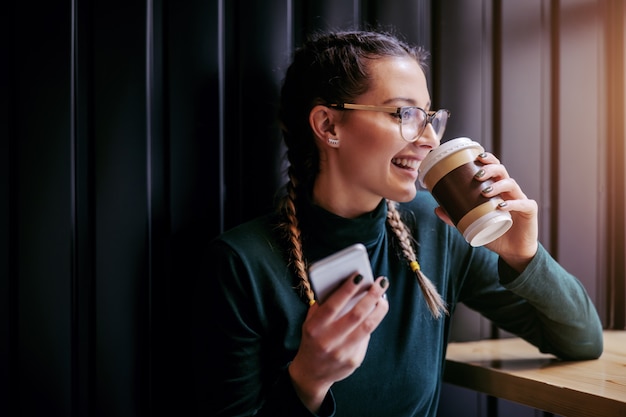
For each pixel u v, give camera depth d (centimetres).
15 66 113
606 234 165
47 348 115
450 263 127
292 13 137
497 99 154
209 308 109
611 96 164
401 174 107
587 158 161
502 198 104
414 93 106
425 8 148
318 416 91
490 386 121
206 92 127
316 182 116
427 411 119
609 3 163
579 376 113
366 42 110
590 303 122
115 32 119
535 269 113
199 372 110
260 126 132
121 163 119
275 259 111
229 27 131
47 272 115
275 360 110
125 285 120
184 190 126
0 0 113
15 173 114
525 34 155
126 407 120
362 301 80
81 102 118
